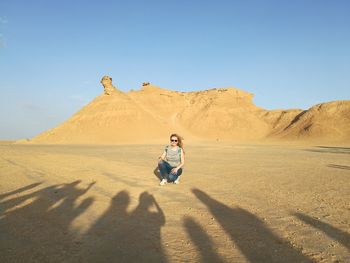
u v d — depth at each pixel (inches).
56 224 184.5
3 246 148.8
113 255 139.9
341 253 146.0
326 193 291.1
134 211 218.4
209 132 4771.2
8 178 362.9
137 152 1117.7
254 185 336.5
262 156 890.1
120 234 168.6
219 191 299.4
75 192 284.4
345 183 353.7
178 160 352.2
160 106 5600.4
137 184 336.5
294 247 152.7
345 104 4153.5
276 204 244.5
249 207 234.1
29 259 133.7
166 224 188.2
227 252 145.2
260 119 5142.7
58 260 133.3
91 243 154.3
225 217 205.5
